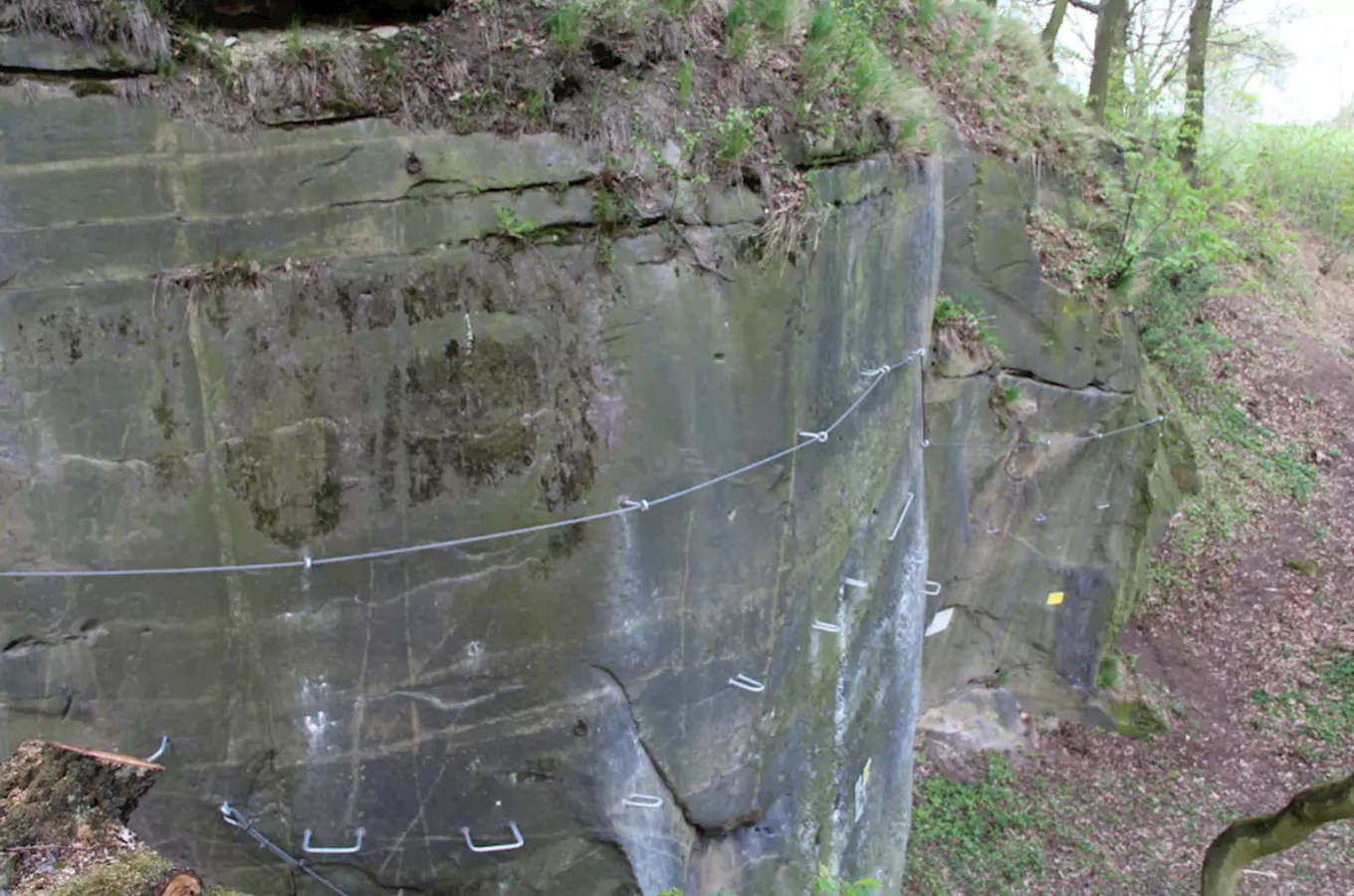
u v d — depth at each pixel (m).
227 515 3.73
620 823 4.30
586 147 4.11
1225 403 14.70
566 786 4.20
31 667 3.64
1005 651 10.37
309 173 3.74
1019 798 9.42
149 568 3.68
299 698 3.89
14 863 2.42
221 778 3.86
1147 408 10.54
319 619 3.87
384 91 3.84
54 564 3.61
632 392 4.18
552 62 4.16
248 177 3.67
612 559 4.18
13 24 3.37
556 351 4.05
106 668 3.70
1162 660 11.48
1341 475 14.15
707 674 4.57
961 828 8.88
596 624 4.18
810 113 5.01
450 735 4.06
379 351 3.85
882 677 6.24
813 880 5.38
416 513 3.93
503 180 3.98
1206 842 9.15
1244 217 17.38
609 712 4.26
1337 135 19.64
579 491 4.11
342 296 3.79
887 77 5.96
